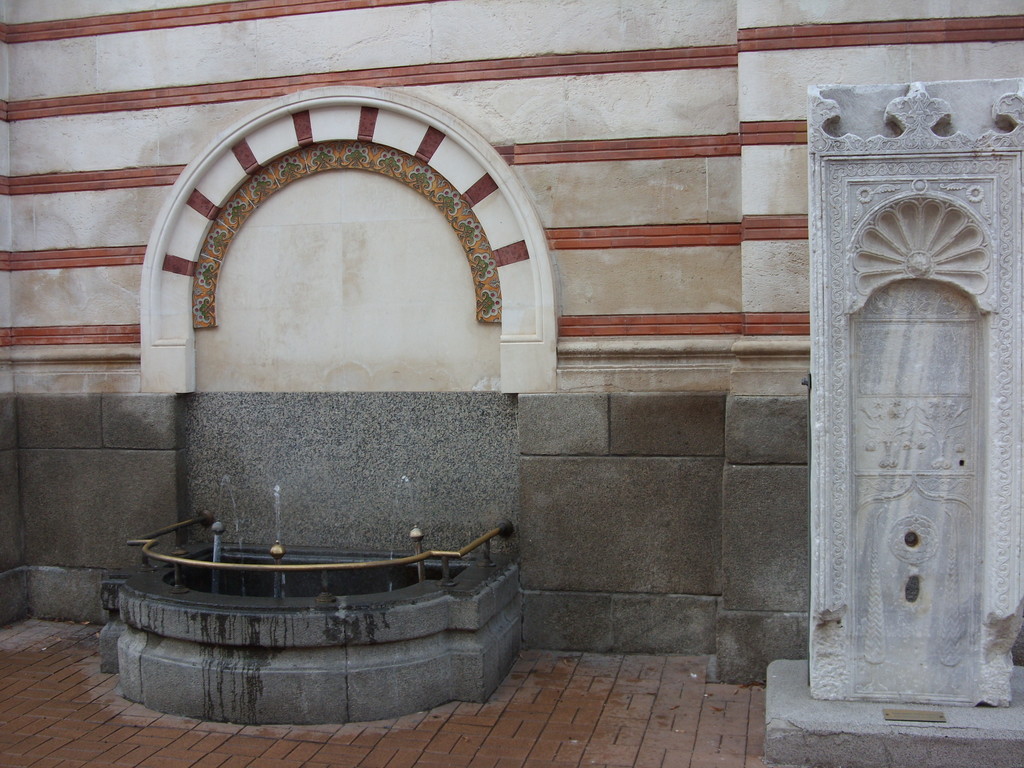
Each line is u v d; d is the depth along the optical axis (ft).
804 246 18.12
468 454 20.98
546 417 20.04
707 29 19.47
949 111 14.34
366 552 21.16
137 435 22.15
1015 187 14.23
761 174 18.24
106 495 22.40
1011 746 14.19
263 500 21.99
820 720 14.75
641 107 19.74
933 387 14.94
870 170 14.49
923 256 14.57
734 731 16.29
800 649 18.26
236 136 21.35
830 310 14.70
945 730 14.37
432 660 17.29
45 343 22.76
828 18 17.95
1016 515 14.53
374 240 21.29
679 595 19.71
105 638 19.31
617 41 19.80
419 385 21.20
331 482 21.66
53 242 22.59
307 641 16.58
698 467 19.53
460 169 20.58
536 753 15.55
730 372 19.17
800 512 18.25
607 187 19.90
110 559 22.45
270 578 20.88
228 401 22.08
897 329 14.96
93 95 22.22
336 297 21.53
